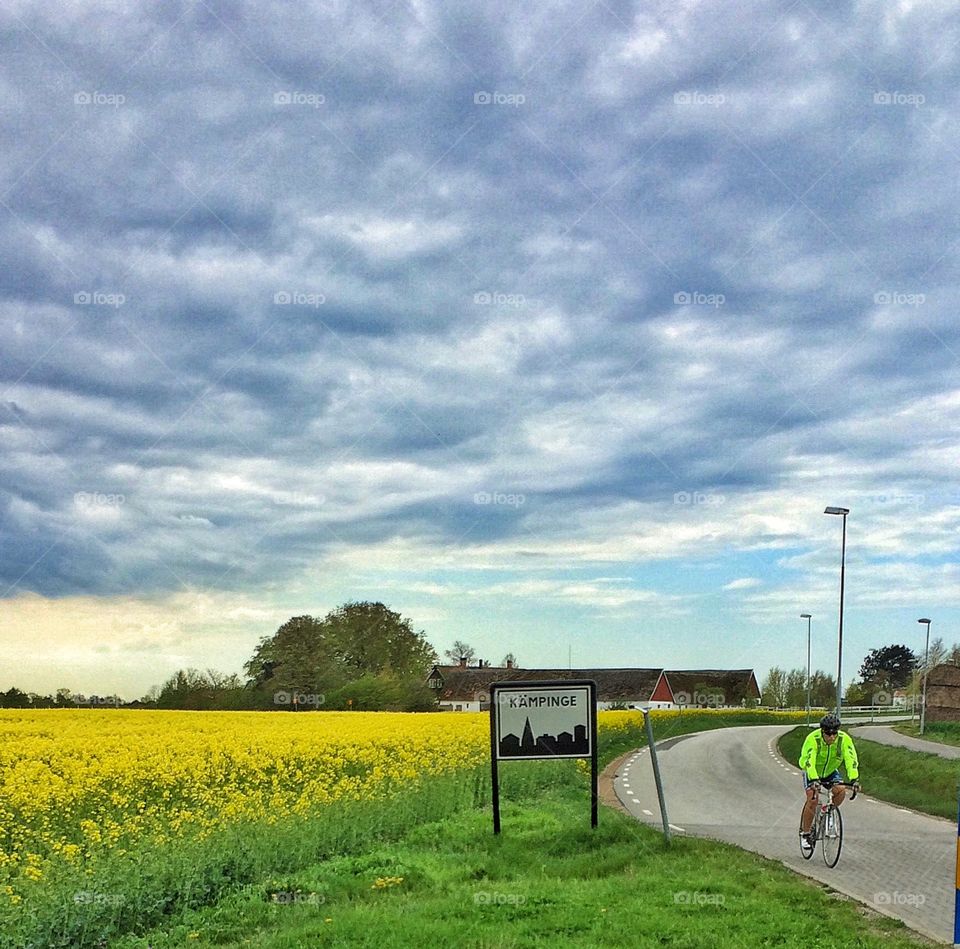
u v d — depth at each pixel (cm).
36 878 978
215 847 1129
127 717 3950
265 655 6400
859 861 1303
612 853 1303
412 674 6881
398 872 1162
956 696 6762
